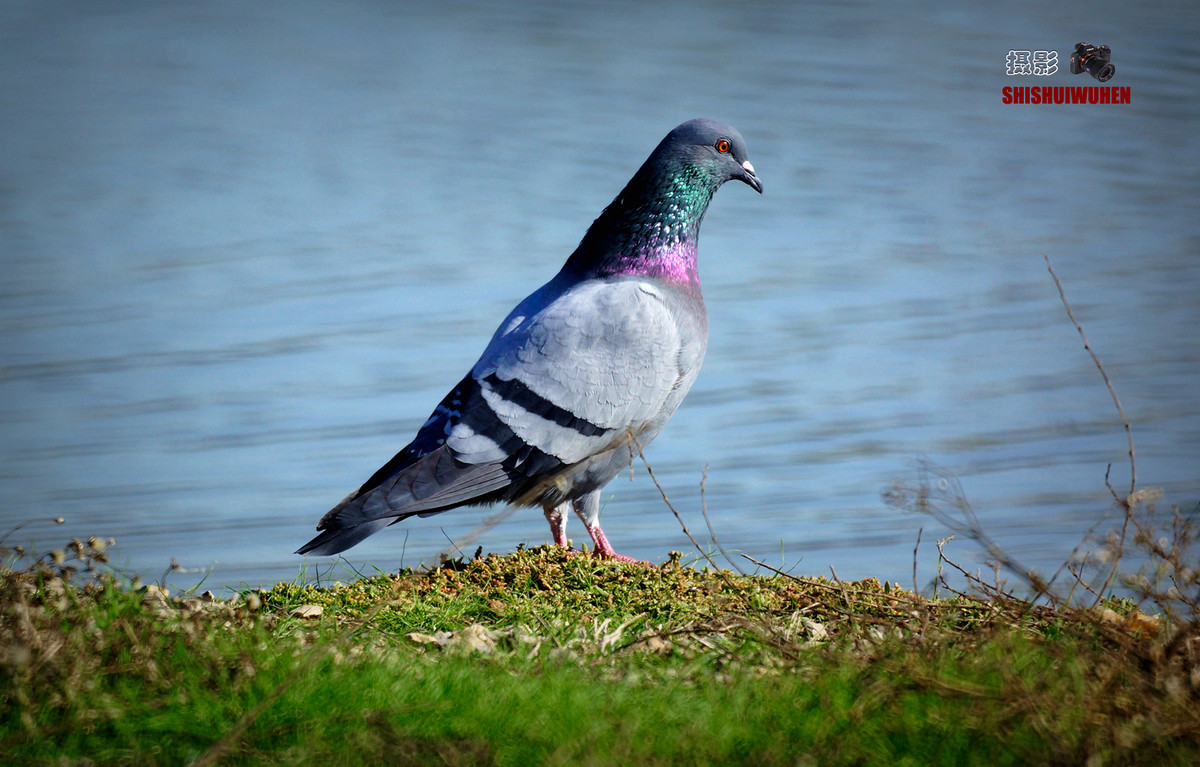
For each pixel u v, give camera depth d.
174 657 8.98
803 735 8.14
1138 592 9.26
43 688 8.43
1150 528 9.23
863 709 8.18
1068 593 10.12
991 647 8.88
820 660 9.13
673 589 11.38
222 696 8.69
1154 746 7.77
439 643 10.10
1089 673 8.56
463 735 8.20
